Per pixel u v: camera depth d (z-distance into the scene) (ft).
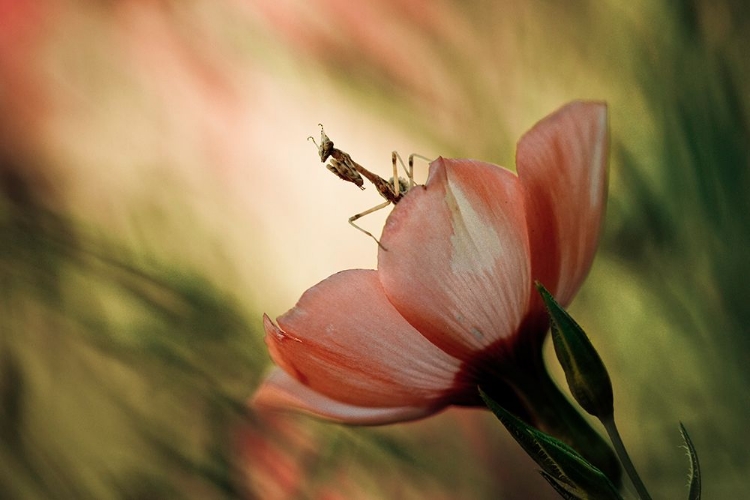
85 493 1.61
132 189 1.67
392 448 1.62
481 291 1.37
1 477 1.61
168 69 1.75
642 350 1.60
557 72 1.61
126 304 1.61
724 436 1.58
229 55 1.70
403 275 1.36
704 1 1.57
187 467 1.60
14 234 1.62
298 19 1.65
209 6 1.70
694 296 1.58
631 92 1.59
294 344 1.36
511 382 1.39
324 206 1.75
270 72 1.68
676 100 1.57
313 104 1.67
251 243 1.67
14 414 1.62
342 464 1.61
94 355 1.61
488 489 1.62
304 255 1.70
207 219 1.67
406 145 1.63
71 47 1.79
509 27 1.61
